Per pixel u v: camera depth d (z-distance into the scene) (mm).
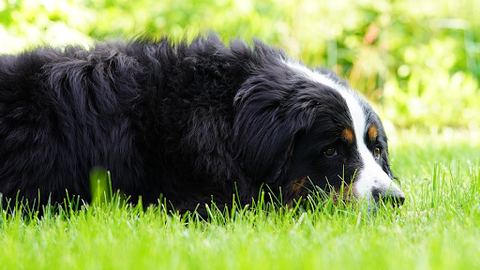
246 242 2719
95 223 2971
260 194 3695
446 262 2299
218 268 2242
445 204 3592
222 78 3824
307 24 9320
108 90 3678
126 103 3686
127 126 3645
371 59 9617
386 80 9836
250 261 2324
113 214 3244
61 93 3637
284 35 9086
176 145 3678
